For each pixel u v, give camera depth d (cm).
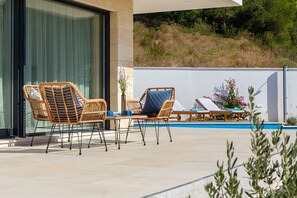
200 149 647
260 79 1838
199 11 2825
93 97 940
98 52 955
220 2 1121
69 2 860
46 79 807
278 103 1831
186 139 824
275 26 2730
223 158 543
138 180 394
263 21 2720
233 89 1830
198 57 2509
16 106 735
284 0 2817
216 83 1838
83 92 909
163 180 394
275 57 2572
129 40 1012
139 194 335
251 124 274
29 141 730
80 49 900
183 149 648
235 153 591
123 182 384
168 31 2688
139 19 2748
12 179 401
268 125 1598
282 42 2706
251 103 273
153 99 801
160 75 1809
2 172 441
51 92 615
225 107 1814
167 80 1816
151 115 773
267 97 1836
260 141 271
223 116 1762
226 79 1841
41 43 798
